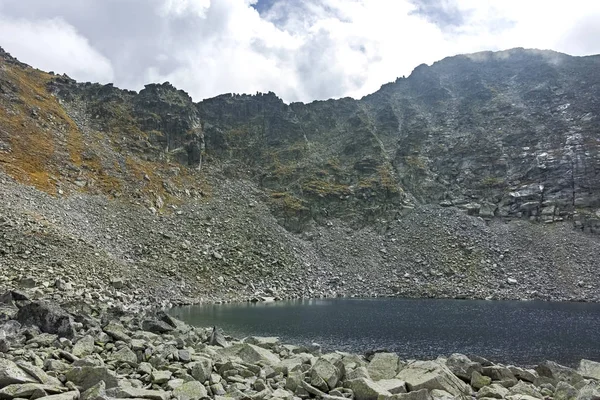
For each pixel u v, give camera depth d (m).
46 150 75.94
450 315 47.75
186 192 87.88
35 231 48.06
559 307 56.78
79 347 16.41
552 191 91.38
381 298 67.56
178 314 43.66
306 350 23.00
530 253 79.56
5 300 24.66
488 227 88.38
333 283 73.81
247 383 14.76
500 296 68.25
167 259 62.91
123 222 68.19
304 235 87.50
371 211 94.31
